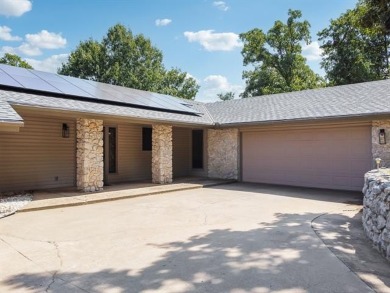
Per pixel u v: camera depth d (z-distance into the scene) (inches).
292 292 135.7
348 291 136.0
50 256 182.2
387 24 260.8
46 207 316.5
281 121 462.6
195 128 585.0
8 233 230.2
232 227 247.1
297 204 346.3
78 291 138.8
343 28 1098.7
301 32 1270.9
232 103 673.6
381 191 187.5
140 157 574.6
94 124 416.2
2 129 272.5
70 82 476.1
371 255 180.1
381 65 1100.5
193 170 637.9
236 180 558.9
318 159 474.9
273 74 1282.0
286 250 188.4
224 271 158.6
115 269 162.9
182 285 143.6
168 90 1505.9
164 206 336.5
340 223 254.8
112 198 370.3
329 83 1183.6
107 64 1406.3
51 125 449.4
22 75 418.6
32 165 427.5
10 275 156.0
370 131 421.7
